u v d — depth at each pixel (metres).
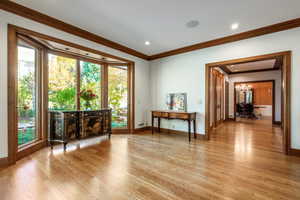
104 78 4.60
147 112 5.41
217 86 6.25
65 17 2.80
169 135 4.60
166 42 4.01
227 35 3.53
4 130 2.38
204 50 4.08
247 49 3.41
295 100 2.90
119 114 4.83
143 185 1.88
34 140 3.20
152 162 2.58
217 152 3.09
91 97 3.77
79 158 2.74
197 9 2.52
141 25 3.09
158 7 2.47
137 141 3.92
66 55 3.78
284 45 2.98
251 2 2.32
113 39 3.83
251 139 4.13
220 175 2.13
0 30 2.34
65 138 3.19
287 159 2.72
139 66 5.05
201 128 4.16
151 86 5.39
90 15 2.73
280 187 1.83
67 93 3.84
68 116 3.25
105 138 4.23
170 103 4.82
